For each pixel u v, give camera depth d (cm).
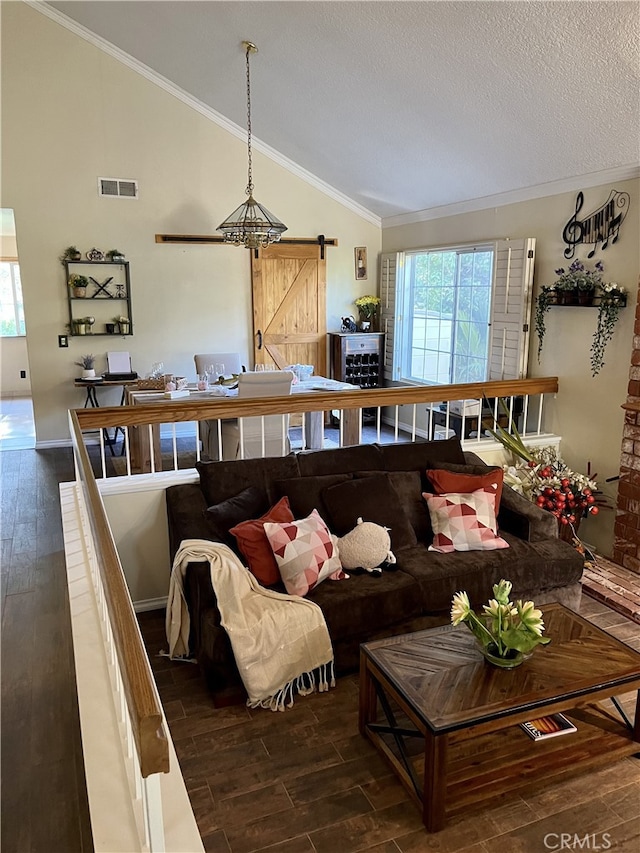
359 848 204
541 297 474
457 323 623
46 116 598
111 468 569
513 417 514
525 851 204
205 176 662
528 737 242
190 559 285
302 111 548
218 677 269
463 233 593
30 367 637
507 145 445
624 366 414
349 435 529
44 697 265
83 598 253
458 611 230
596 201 429
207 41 496
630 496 405
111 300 654
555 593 340
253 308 703
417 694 215
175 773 168
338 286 745
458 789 217
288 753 246
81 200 623
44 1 571
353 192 699
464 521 340
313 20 401
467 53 363
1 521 454
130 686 112
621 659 236
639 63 313
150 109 630
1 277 952
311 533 304
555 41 324
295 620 272
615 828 213
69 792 215
